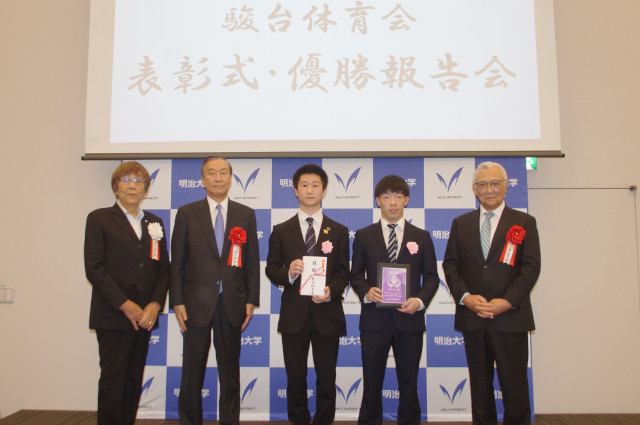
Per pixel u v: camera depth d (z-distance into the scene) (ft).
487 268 7.88
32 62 10.73
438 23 9.87
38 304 10.31
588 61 10.41
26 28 10.74
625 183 10.24
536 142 9.60
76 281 10.33
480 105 9.70
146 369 9.78
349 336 9.76
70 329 10.25
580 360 9.92
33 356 10.23
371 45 9.89
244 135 9.81
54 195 10.50
